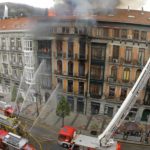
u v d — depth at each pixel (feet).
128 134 116.78
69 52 138.41
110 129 85.66
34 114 142.92
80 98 145.48
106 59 131.34
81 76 140.05
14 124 113.29
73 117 141.59
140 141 114.32
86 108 145.59
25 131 117.60
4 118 114.73
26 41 146.92
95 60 134.00
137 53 125.39
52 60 146.10
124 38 124.36
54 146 109.50
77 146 95.09
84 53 135.03
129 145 111.65
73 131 109.70
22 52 154.92
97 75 136.87
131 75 130.11
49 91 154.20
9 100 162.61
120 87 134.10
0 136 101.04
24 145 95.35
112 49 128.98
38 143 111.75
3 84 179.42
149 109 132.05
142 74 74.90
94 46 131.95
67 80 145.89
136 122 132.77
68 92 147.95
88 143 93.66
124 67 129.70
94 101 142.10
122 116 81.00
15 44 156.76
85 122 135.03
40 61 150.61
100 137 93.50
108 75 134.21
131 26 121.08
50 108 150.51
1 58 171.53
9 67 168.96
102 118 140.46
